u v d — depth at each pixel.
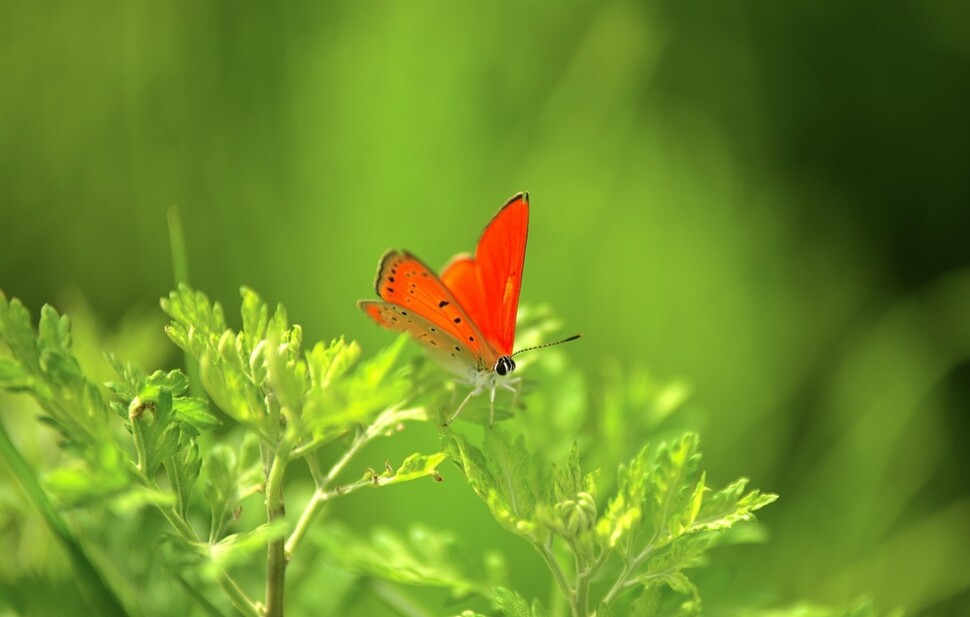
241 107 0.59
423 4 0.59
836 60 0.70
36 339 0.42
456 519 0.49
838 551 0.52
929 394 0.58
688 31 0.68
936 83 0.70
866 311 0.65
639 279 0.60
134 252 0.59
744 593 0.44
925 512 0.55
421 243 0.56
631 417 0.47
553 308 0.59
